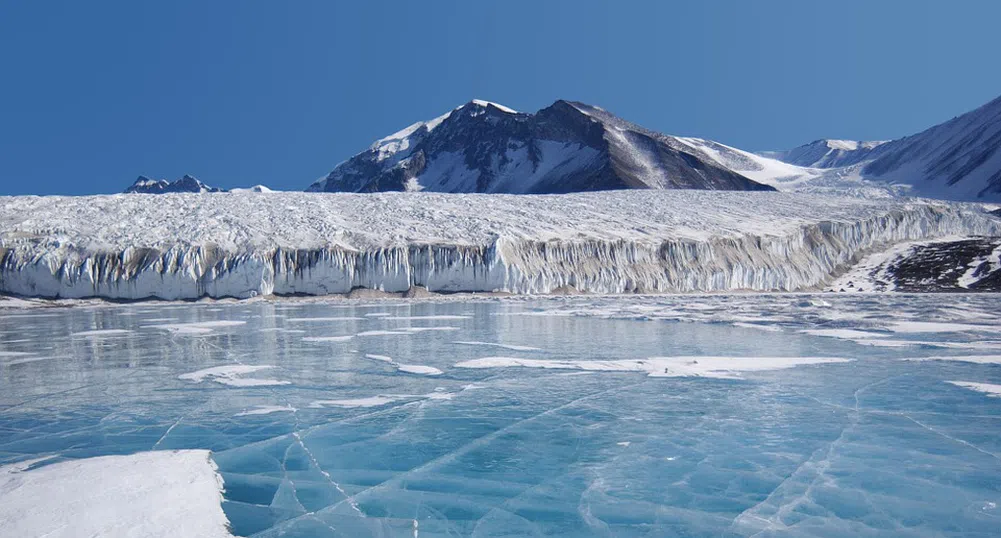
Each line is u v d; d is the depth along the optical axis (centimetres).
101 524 801
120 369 1991
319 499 984
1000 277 5441
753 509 936
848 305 4050
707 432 1293
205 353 2289
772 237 6175
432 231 5797
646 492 1005
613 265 5716
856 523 884
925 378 1741
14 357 2236
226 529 807
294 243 5216
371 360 2116
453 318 3503
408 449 1214
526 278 5400
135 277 4731
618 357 2128
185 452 1130
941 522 884
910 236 7119
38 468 1055
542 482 1054
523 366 1981
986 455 1138
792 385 1681
